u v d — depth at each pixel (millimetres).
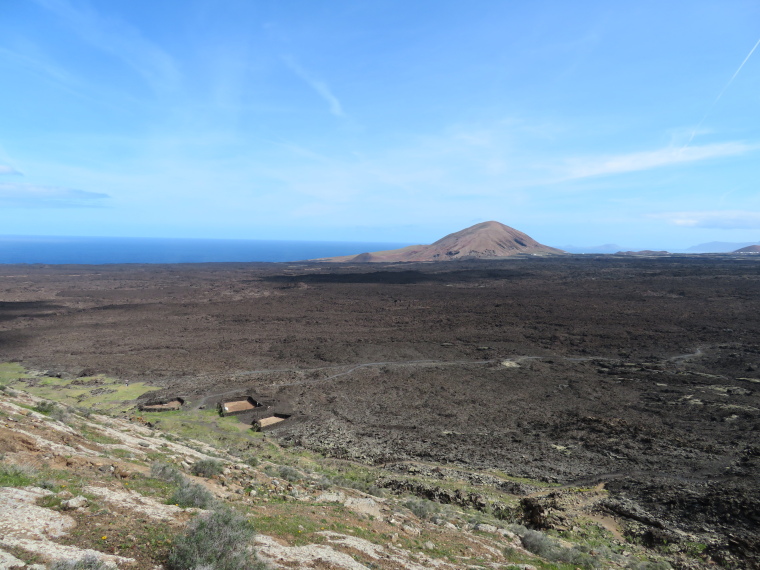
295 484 13656
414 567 8125
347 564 7391
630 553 12922
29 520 6215
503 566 9508
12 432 10398
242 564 6156
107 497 7734
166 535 6660
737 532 13664
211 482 11406
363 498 13227
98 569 5258
